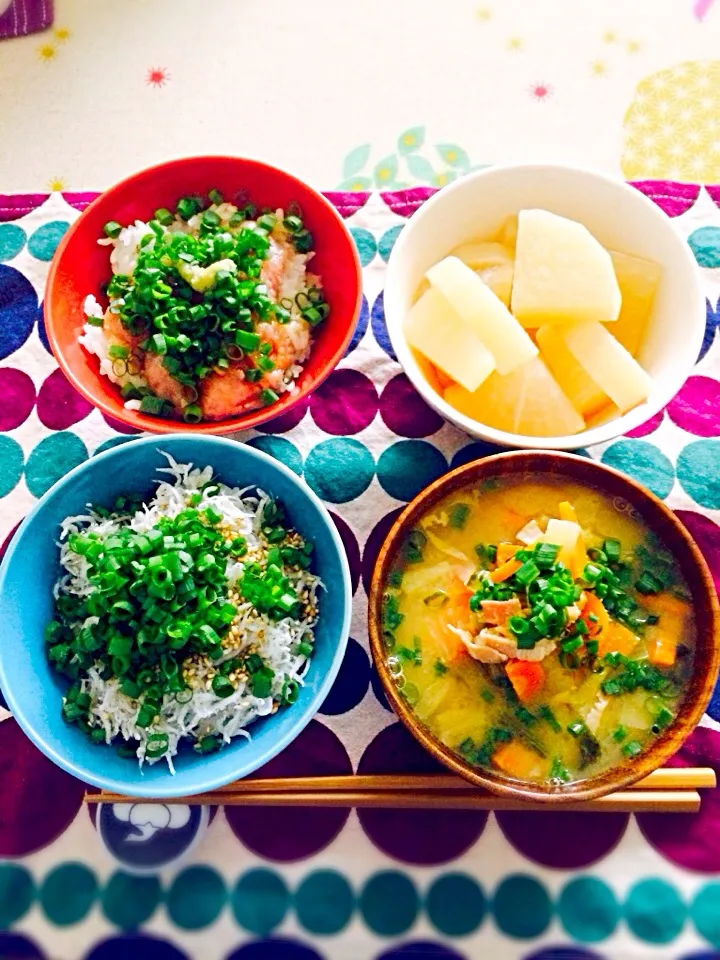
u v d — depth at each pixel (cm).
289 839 31
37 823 31
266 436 34
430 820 31
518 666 28
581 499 30
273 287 33
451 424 34
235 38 41
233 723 29
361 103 40
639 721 29
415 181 39
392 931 30
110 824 31
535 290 31
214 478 31
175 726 29
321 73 40
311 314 34
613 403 31
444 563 30
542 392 31
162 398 33
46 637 29
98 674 29
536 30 41
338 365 35
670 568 29
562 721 29
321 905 30
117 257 34
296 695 29
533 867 30
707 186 36
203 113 40
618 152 39
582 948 30
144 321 32
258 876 30
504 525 30
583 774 28
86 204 37
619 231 33
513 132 39
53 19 41
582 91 40
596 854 30
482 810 31
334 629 29
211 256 32
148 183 33
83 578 30
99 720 29
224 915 30
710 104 39
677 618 29
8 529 33
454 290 31
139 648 28
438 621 30
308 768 31
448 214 32
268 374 32
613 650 29
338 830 31
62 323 32
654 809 30
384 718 31
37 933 30
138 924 30
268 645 29
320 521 29
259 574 30
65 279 32
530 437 30
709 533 33
